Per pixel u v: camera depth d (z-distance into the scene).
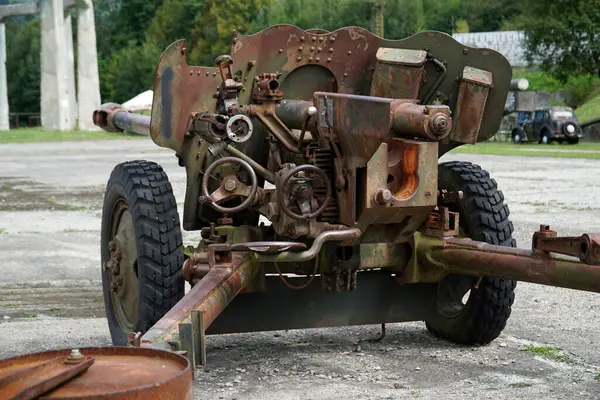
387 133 5.49
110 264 6.81
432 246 6.34
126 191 6.50
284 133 6.31
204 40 64.56
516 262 5.79
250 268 6.01
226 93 6.16
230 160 6.01
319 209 5.89
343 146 5.83
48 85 68.31
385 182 5.76
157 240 6.30
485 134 6.88
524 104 51.12
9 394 3.03
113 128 8.51
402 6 64.12
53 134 58.62
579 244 5.30
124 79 79.94
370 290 6.73
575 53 52.47
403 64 6.49
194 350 4.44
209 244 6.40
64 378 3.11
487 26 78.44
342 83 6.67
